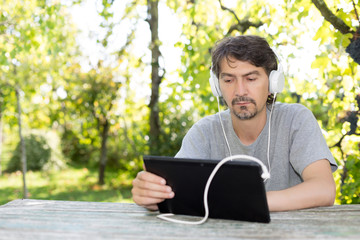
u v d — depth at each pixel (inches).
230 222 44.3
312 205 50.1
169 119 303.9
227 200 44.3
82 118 386.0
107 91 354.9
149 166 48.2
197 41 157.2
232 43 58.7
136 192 49.7
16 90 260.5
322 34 114.3
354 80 119.3
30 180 415.8
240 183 42.7
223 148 68.9
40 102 371.9
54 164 481.7
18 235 38.4
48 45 192.7
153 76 273.9
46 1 182.2
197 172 44.8
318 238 37.0
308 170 57.6
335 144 124.2
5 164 466.6
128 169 387.9
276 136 65.3
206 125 70.6
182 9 165.9
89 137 423.8
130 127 397.1
